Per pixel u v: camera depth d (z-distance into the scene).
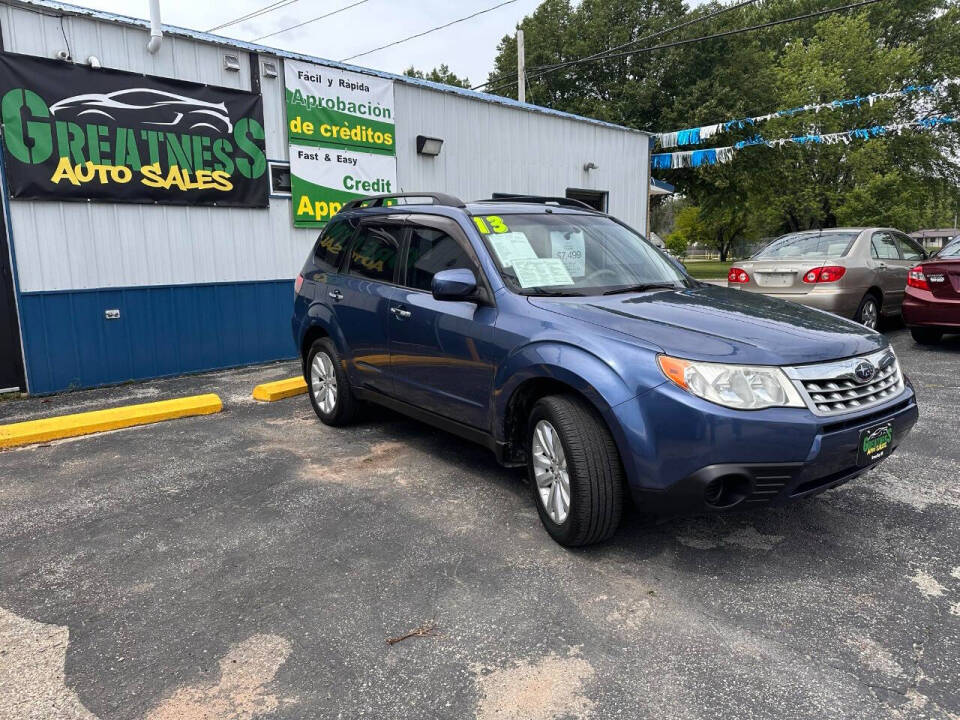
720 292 4.04
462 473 4.45
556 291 3.79
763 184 30.98
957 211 39.12
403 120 9.93
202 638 2.63
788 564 3.15
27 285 6.68
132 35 7.17
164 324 7.70
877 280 8.88
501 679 2.37
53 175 6.69
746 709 2.20
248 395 6.88
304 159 8.77
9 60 6.33
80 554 3.35
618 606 2.82
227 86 7.98
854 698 2.24
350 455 4.85
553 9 30.73
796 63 30.86
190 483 4.32
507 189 11.73
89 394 6.93
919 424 5.23
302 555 3.31
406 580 3.05
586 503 3.08
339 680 2.37
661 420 2.87
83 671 2.44
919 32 37.72
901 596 2.86
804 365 2.93
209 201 7.91
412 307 4.33
